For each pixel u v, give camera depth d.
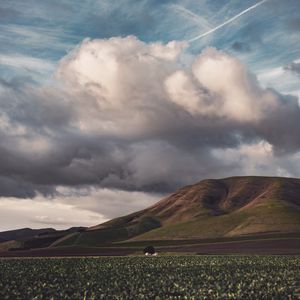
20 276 49.47
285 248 139.12
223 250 138.25
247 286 41.84
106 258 91.81
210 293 37.47
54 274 52.88
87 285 42.19
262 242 164.38
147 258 91.94
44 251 150.38
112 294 36.81
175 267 65.38
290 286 42.62
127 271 58.03
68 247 171.50
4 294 36.06
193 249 149.62
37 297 34.62
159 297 34.97
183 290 38.69
